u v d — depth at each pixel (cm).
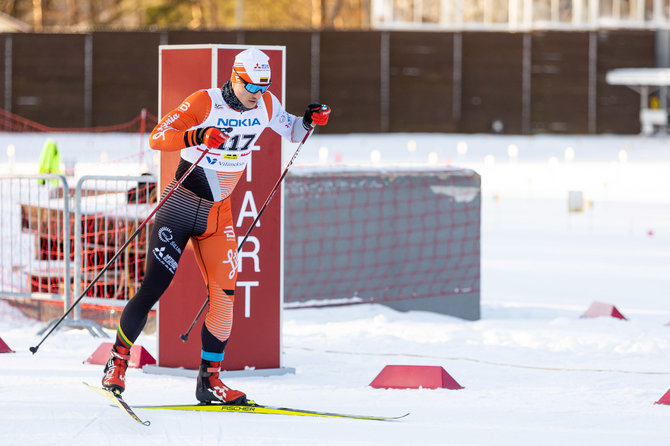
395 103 11525
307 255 2973
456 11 12925
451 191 3072
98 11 17912
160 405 1836
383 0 13050
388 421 1748
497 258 4141
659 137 11681
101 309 2778
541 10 12744
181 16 18450
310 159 8869
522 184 7269
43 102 11119
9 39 11031
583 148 10519
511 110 11631
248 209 2147
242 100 1753
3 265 3116
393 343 2525
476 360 2331
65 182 2627
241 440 1606
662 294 3381
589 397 1955
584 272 3816
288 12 18812
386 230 3033
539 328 2739
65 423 1686
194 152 1770
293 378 2127
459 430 1692
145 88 11144
